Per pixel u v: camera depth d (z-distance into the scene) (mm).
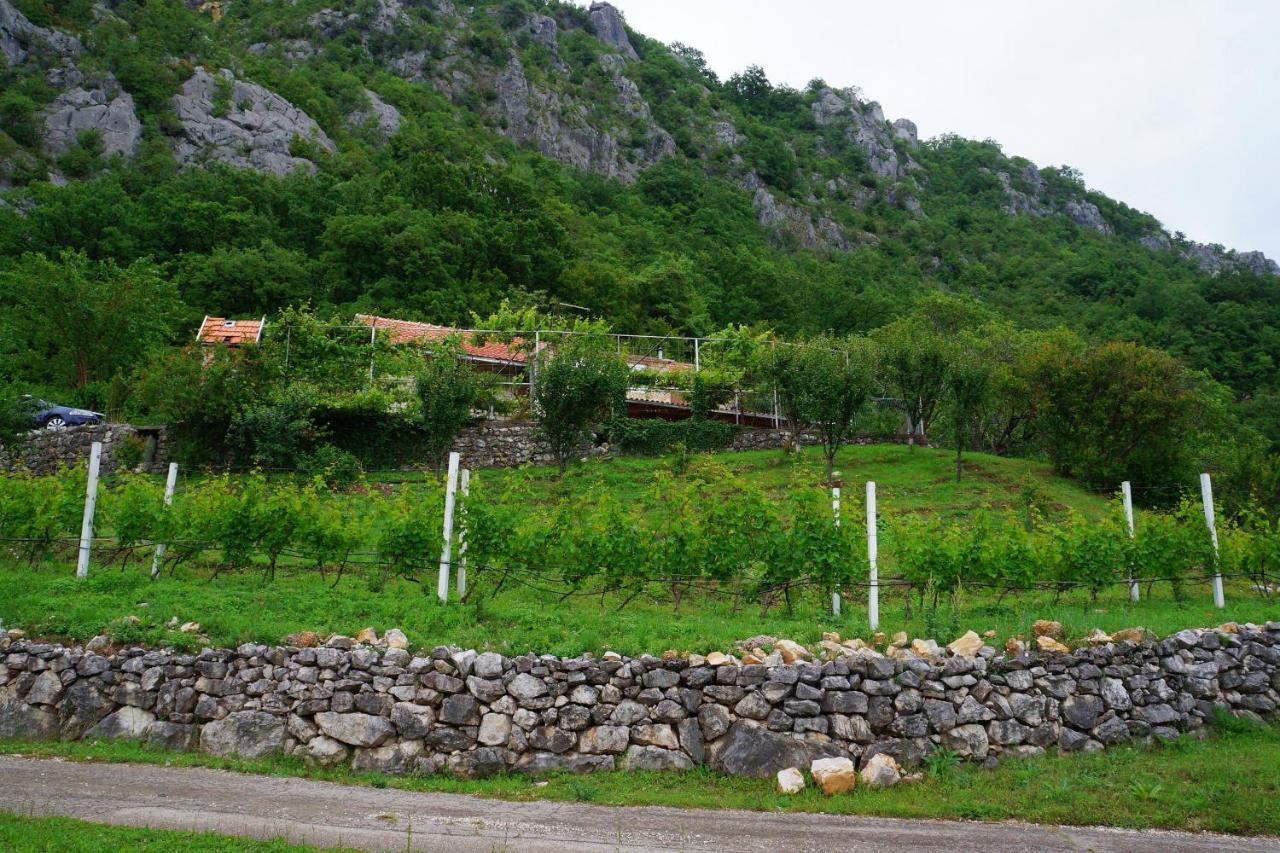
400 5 136625
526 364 31938
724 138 144125
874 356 30250
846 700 9547
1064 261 107062
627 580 12664
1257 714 10875
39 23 87500
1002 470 28453
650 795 8703
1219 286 79562
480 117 124688
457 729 9406
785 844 7555
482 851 7203
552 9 168125
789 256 108250
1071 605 14227
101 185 64375
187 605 11273
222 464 25703
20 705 9992
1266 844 7895
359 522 14297
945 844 7656
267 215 64500
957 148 176125
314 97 105812
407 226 58156
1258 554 14969
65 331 34156
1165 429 26500
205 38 103188
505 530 12617
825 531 12234
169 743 9656
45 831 7152
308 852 7000
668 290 64938
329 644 9922
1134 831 8164
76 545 14953
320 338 29641
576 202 98750
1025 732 9883
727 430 30906
